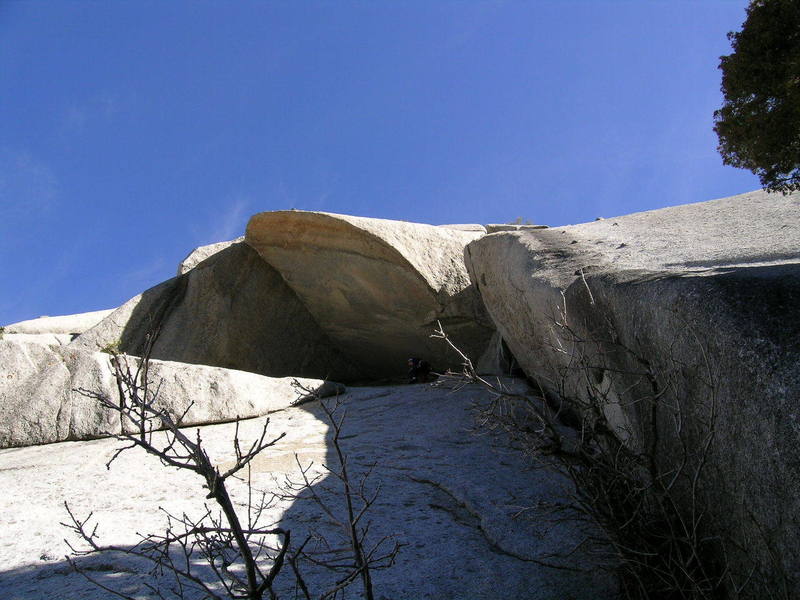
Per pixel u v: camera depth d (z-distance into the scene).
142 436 2.49
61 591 3.68
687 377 3.39
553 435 3.71
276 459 6.29
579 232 7.68
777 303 3.03
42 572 3.98
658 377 3.71
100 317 17.69
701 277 3.58
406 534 4.41
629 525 3.32
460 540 4.30
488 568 3.89
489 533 4.33
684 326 3.43
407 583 3.70
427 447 6.33
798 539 2.55
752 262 4.86
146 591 3.59
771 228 6.21
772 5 4.47
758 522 2.78
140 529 4.70
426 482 5.44
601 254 6.42
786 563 2.60
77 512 5.13
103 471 6.16
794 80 4.45
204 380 7.92
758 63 4.57
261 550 4.13
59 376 7.79
